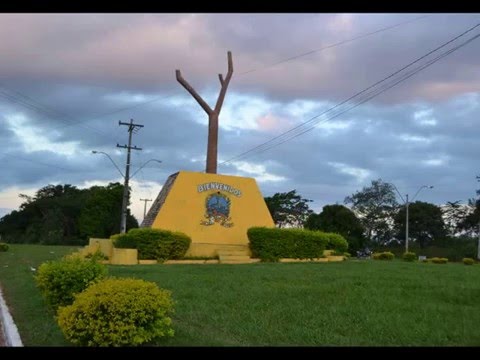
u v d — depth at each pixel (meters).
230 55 29.03
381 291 11.98
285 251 24.77
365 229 70.62
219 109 28.08
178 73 28.19
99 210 62.66
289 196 65.69
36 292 13.34
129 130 46.06
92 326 6.79
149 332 7.06
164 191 26.88
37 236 70.44
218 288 12.73
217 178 26.23
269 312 9.49
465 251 58.47
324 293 11.69
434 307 9.84
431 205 74.56
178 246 23.23
